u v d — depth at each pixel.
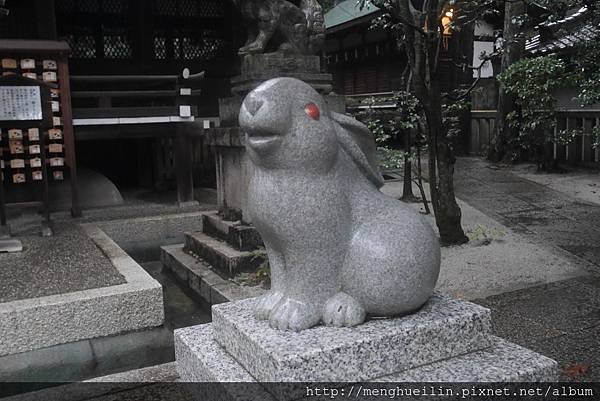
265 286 5.14
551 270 5.34
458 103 6.84
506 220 7.45
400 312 2.81
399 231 2.74
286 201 2.66
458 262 5.64
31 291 4.64
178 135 9.23
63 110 8.20
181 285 6.22
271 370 2.50
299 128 2.62
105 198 9.52
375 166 3.07
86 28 10.98
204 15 11.89
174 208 9.16
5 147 7.98
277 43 6.14
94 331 4.43
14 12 9.72
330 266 2.78
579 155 11.12
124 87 11.40
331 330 2.71
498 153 12.23
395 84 14.69
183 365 3.22
